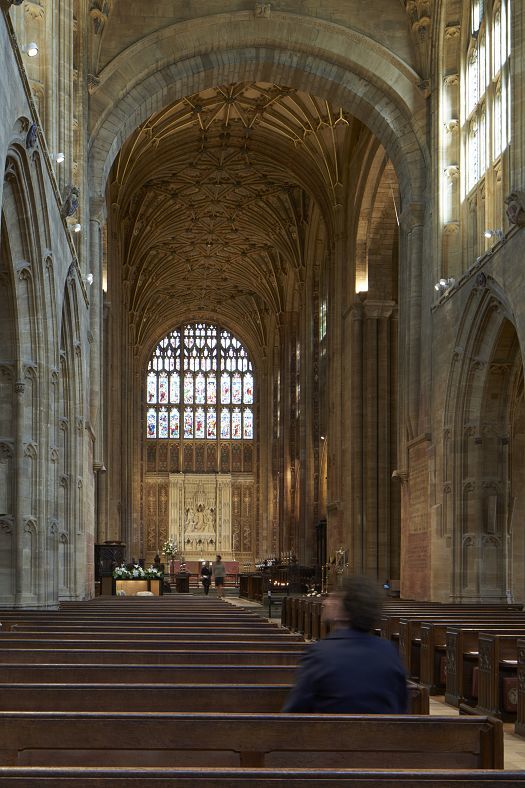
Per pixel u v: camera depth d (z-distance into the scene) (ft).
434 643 48.44
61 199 64.85
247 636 35.42
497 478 80.53
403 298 97.19
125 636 35.04
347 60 95.30
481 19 83.87
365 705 16.17
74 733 15.80
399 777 12.52
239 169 155.22
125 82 93.35
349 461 124.88
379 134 99.35
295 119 133.18
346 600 17.08
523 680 37.58
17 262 54.44
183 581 145.79
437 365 86.89
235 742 15.75
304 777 12.48
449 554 81.10
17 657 27.71
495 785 12.56
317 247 161.38
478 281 74.95
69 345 75.97
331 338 138.31
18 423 56.54
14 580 56.03
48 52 62.39
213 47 95.20
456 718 15.88
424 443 89.45
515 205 64.54
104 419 132.46
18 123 46.50
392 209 123.24
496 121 79.05
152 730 15.83
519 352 78.38
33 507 57.98
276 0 94.84
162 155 144.56
